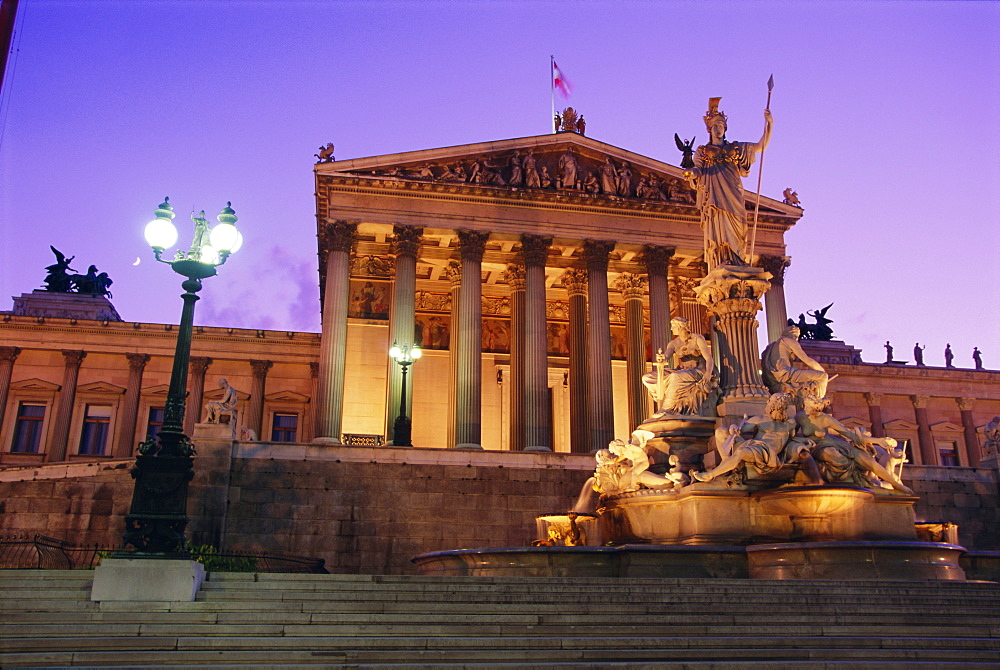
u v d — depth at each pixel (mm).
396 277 51781
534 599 16016
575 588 16531
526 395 50719
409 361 46312
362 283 59188
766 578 19703
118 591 15266
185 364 17922
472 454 40188
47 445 68000
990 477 42312
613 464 25031
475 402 49375
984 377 79000
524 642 13758
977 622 15391
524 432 53219
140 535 16266
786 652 13469
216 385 70562
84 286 78250
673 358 27297
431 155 53875
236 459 37500
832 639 14109
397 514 38438
